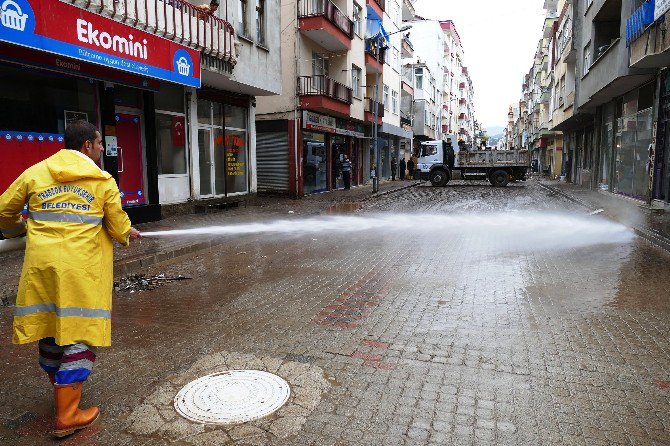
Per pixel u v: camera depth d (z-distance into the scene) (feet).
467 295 18.97
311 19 63.00
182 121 43.55
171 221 39.09
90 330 9.27
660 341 13.94
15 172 27.63
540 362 12.52
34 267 9.00
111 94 33.86
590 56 64.44
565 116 90.38
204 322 15.88
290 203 57.21
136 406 10.30
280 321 15.89
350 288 20.15
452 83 244.22
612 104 64.69
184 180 44.04
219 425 9.52
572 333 14.66
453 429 9.38
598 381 11.42
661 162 46.39
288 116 65.00
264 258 26.71
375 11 94.12
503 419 9.74
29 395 10.91
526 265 24.41
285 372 11.91
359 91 88.07
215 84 46.62
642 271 22.79
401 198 67.97
